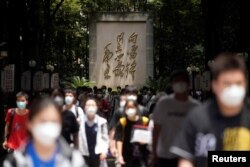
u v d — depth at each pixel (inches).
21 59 1400.1
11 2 1239.5
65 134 464.4
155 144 398.6
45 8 1491.1
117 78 2084.2
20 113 545.0
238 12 1473.9
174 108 388.2
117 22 2094.0
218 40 1362.0
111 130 498.3
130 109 441.7
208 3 1365.7
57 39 2017.7
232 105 199.2
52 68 1539.1
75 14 1870.1
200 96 1524.4
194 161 209.3
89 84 2030.0
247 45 1259.2
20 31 1381.6
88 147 481.4
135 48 2089.1
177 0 1873.8
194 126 207.5
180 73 390.3
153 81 1899.6
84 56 2546.8
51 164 201.3
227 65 197.0
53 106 201.3
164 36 2276.1
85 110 484.7
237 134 204.7
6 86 1114.7
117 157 452.1
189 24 1915.6
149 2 2060.8
